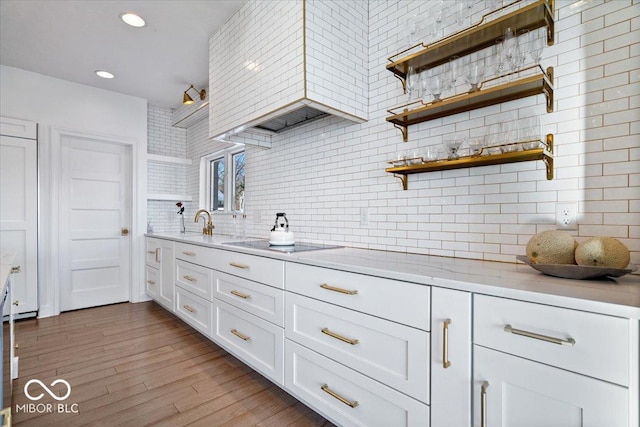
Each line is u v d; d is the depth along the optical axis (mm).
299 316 1613
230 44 2361
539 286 941
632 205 1163
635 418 722
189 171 4441
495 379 934
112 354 2340
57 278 3301
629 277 1089
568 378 812
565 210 1312
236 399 1775
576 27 1299
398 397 1175
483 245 1548
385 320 1226
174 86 3529
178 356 2316
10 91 3055
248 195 3188
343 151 2230
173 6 2230
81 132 3445
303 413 1656
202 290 2520
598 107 1244
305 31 1757
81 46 2719
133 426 1537
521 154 1266
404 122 1827
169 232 4180
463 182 1630
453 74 1569
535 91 1364
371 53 2084
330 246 2197
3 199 2975
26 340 2594
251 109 2150
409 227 1846
